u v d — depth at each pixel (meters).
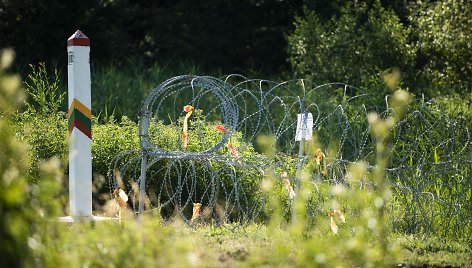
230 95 17.48
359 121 24.53
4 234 6.97
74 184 16.52
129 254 9.00
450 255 14.34
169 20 48.78
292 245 10.89
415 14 33.91
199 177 20.25
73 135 16.64
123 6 47.47
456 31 30.03
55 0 42.38
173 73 37.56
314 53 34.53
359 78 33.06
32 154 19.00
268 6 49.12
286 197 17.91
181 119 22.78
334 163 16.47
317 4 42.62
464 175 18.48
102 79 33.66
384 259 10.41
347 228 13.92
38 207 7.76
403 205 17.53
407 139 22.44
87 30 43.88
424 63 34.47
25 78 37.00
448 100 25.47
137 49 49.03
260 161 17.77
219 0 48.56
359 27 35.69
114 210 14.92
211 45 48.56
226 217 16.78
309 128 16.20
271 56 48.97
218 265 10.88
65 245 8.62
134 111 31.36
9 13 42.25
